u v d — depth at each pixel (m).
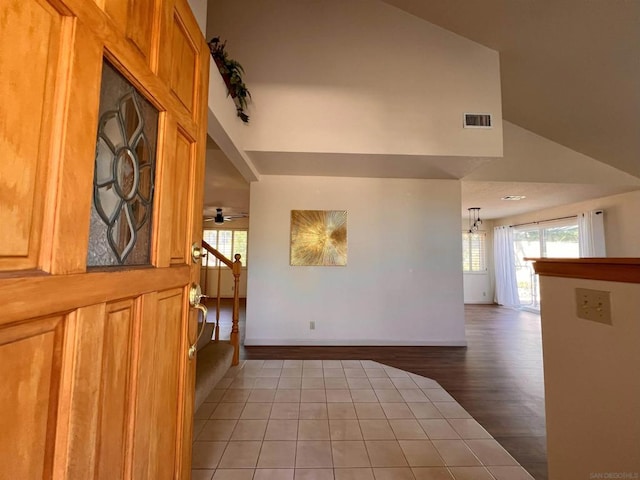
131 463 0.74
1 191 0.44
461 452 1.80
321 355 3.64
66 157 0.54
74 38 0.55
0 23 0.44
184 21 1.03
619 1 2.33
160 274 0.87
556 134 4.35
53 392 0.52
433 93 3.27
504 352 3.82
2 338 0.44
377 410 2.30
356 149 3.20
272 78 3.21
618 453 0.93
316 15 3.26
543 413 2.29
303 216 4.10
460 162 3.48
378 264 4.12
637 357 0.88
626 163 4.39
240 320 5.63
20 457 0.47
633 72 2.87
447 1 2.94
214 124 2.41
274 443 1.87
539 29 2.84
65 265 0.54
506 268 7.67
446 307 4.12
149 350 0.82
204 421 2.12
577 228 6.10
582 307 1.06
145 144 0.82
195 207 1.13
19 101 0.47
